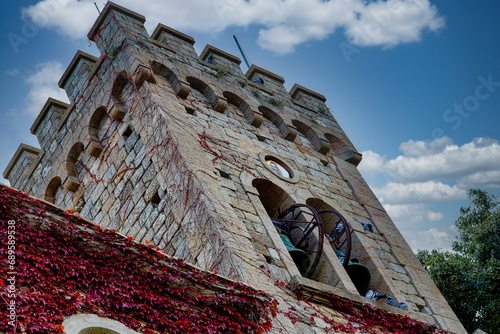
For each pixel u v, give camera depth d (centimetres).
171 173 1897
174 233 1783
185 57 2420
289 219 2050
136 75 2147
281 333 1482
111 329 1101
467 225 3005
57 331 1017
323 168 2419
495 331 2577
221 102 2280
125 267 1217
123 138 2127
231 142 2162
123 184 2039
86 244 1188
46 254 1132
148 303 1211
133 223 1930
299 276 1708
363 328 1711
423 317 1923
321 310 1680
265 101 2502
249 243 1734
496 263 2725
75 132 2306
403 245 2244
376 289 2038
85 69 2380
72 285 1130
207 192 1803
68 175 2242
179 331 1212
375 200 2408
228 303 1324
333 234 2128
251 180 2041
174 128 2002
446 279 2691
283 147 2369
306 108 2667
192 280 1294
